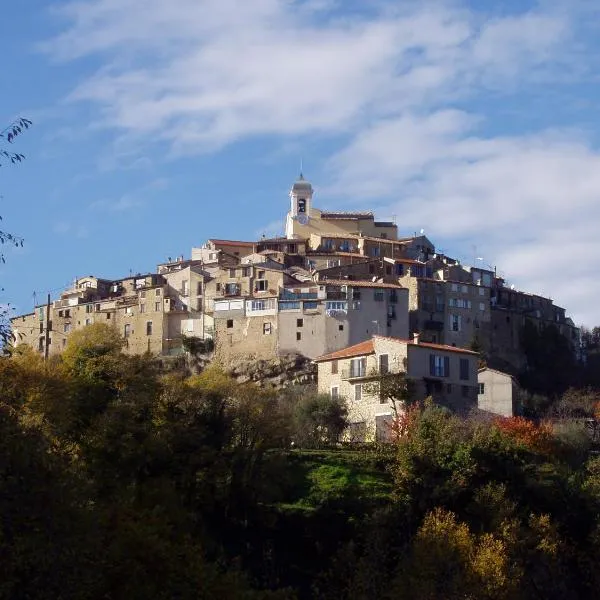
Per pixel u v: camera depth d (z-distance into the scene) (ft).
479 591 278.05
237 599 212.02
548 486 341.21
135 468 277.23
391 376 431.02
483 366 554.87
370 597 277.03
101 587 194.49
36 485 173.17
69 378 304.30
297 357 608.60
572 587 310.65
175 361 628.28
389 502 323.98
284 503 319.68
